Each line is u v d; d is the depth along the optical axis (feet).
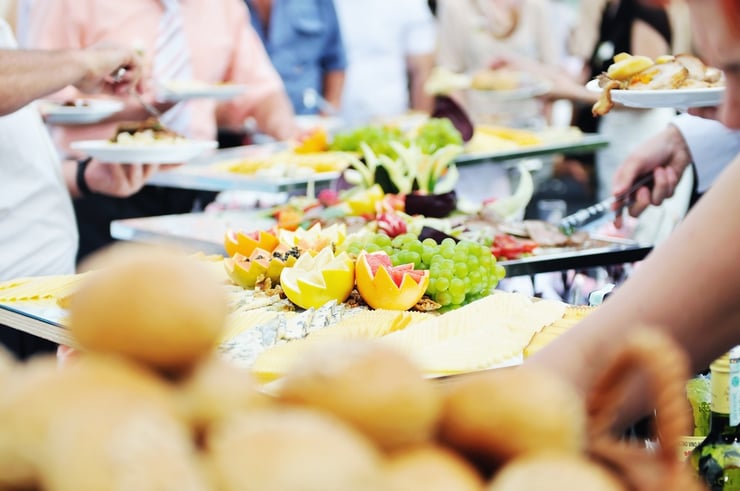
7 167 7.95
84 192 9.60
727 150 7.22
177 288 1.70
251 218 9.14
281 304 5.86
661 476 1.82
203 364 1.74
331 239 6.64
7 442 1.50
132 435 1.44
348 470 1.47
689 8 2.89
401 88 18.15
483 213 8.09
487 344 4.73
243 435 1.51
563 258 7.23
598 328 2.69
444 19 16.56
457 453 1.86
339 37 17.01
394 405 1.73
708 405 3.99
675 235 2.78
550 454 1.74
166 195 11.49
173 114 12.48
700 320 2.67
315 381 1.76
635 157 7.38
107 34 12.28
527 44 16.14
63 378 1.55
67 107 10.59
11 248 7.97
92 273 1.77
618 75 5.91
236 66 13.51
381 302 5.75
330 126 14.25
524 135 12.52
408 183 8.68
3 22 8.71
